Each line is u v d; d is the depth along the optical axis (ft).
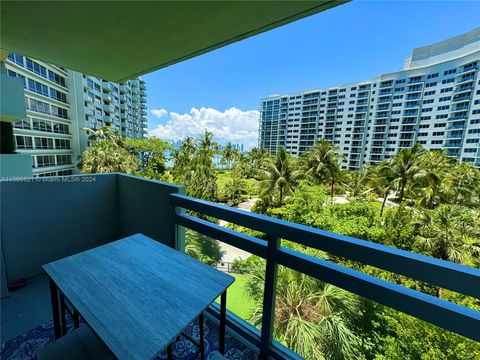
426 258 2.25
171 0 3.31
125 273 3.00
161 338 2.04
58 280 2.81
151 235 6.26
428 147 82.84
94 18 3.85
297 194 38.50
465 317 2.04
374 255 2.48
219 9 3.58
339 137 118.42
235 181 65.31
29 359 3.67
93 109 78.13
